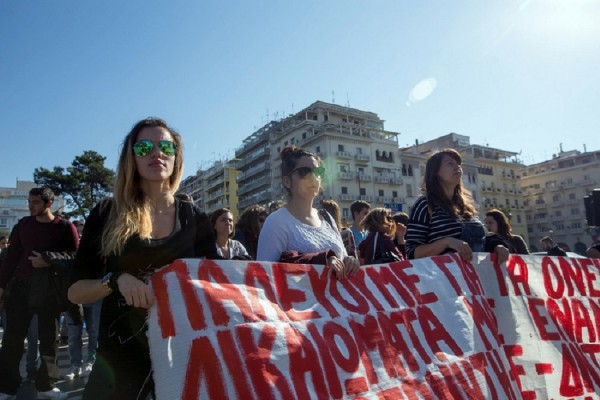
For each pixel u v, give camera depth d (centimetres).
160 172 217
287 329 211
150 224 211
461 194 355
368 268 274
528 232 8725
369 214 440
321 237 285
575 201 8181
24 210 11112
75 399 455
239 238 525
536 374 314
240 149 8450
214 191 9431
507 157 8381
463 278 306
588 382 327
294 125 6688
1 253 745
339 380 211
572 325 350
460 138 7612
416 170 6738
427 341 256
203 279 206
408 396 226
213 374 184
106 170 4091
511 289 339
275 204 533
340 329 229
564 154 9219
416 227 344
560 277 366
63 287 445
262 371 191
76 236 477
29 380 516
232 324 198
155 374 180
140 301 184
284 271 235
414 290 278
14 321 439
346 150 6041
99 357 197
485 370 261
